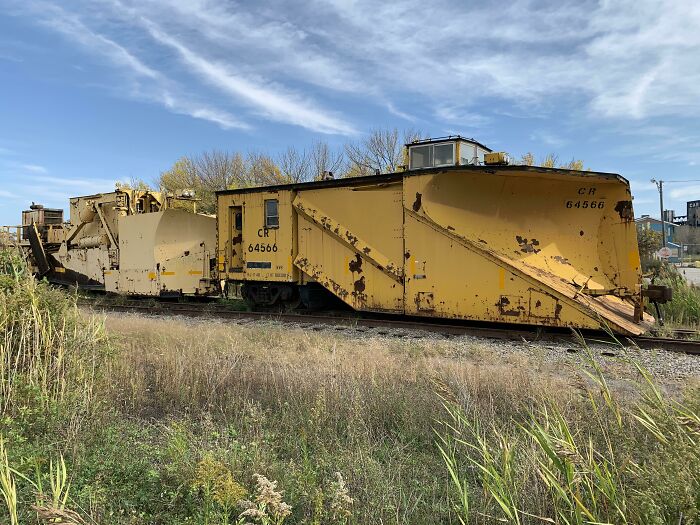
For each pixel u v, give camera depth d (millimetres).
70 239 19312
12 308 5277
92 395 5359
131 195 17797
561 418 3490
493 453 3852
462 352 8367
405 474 3965
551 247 10648
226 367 6496
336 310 14672
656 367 7395
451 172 10883
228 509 3238
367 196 12273
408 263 11516
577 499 2760
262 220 14070
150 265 16172
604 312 9523
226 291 17141
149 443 4535
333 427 4793
